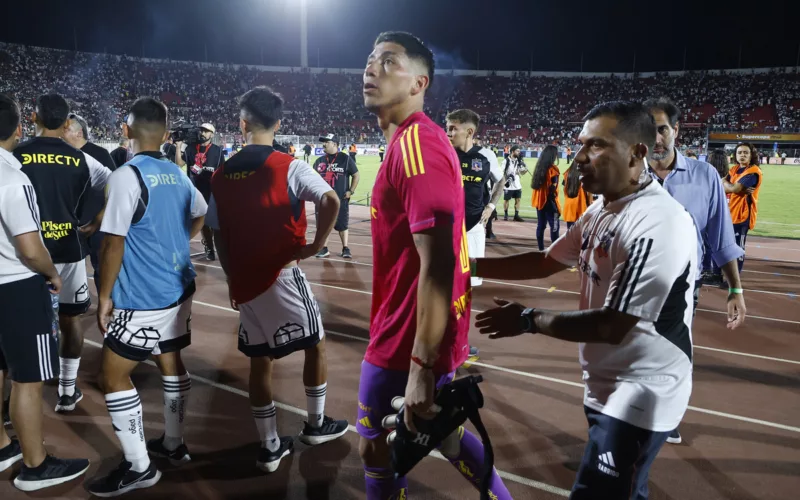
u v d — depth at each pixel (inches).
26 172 143.3
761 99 2065.7
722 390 175.9
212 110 2078.0
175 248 122.7
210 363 192.7
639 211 75.5
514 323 81.4
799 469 132.0
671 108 124.9
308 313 130.1
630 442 76.9
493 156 212.4
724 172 351.9
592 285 82.0
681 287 76.2
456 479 126.9
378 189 77.3
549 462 133.6
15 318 116.9
